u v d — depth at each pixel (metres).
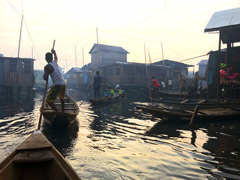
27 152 2.25
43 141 2.52
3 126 5.89
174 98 13.92
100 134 5.07
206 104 9.57
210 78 11.95
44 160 2.11
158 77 24.48
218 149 3.97
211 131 5.41
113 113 8.59
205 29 9.45
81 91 28.12
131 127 5.91
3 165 1.92
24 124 6.19
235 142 4.44
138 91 20.58
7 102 12.81
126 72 22.66
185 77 14.90
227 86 9.28
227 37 11.24
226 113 7.18
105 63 30.83
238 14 9.56
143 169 3.04
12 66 19.33
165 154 3.68
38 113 8.43
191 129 5.69
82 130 5.47
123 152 3.77
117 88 15.22
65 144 4.20
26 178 2.07
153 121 6.88
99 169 3.01
